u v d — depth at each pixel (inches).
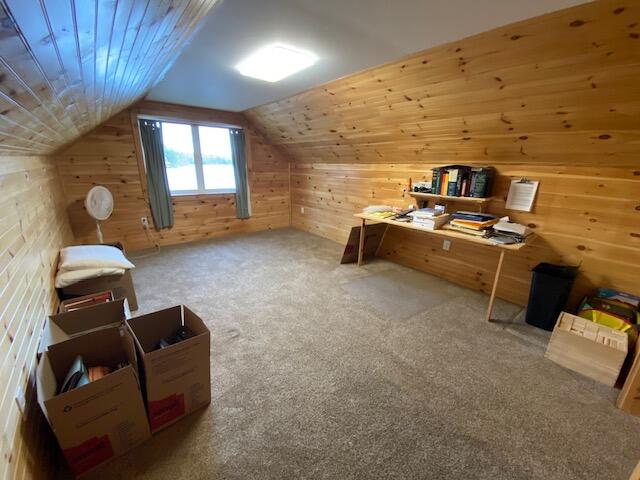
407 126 109.7
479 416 59.7
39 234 73.9
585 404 62.8
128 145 149.4
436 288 118.3
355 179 164.1
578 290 91.8
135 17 28.6
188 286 116.9
